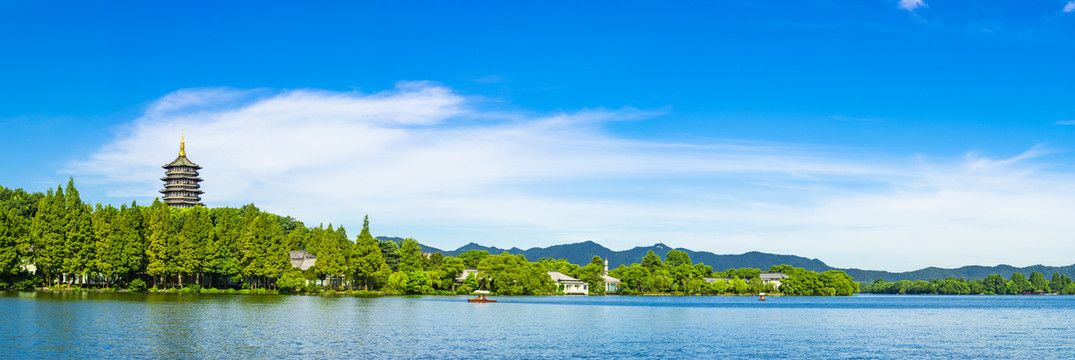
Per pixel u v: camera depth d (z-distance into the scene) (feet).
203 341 240.53
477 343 253.03
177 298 469.57
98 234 514.27
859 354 244.01
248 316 334.65
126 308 357.00
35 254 504.84
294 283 589.32
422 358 216.54
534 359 218.59
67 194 555.28
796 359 228.84
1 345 219.20
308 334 268.00
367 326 304.30
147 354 211.20
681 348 249.75
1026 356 245.86
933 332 333.83
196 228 548.72
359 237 633.20
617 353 233.96
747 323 371.15
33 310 329.72
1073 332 339.57
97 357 203.10
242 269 568.00
